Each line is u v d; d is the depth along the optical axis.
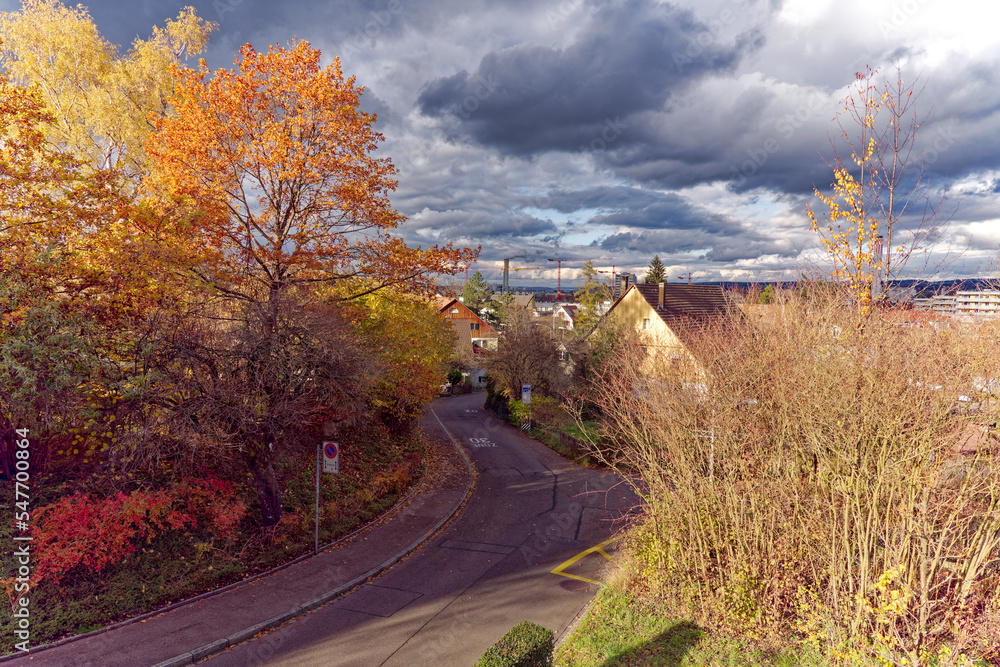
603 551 14.20
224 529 13.05
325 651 9.22
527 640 6.82
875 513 7.43
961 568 7.36
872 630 7.36
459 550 14.53
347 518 16.28
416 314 22.44
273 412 12.58
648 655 7.98
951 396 7.22
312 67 16.03
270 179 15.77
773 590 8.53
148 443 11.32
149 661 8.62
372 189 17.09
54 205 11.70
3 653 8.43
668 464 10.08
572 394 32.22
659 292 39.22
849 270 10.07
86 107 25.11
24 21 24.48
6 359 9.91
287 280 15.86
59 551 9.98
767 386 9.25
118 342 11.71
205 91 15.08
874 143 9.55
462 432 34.50
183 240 14.00
